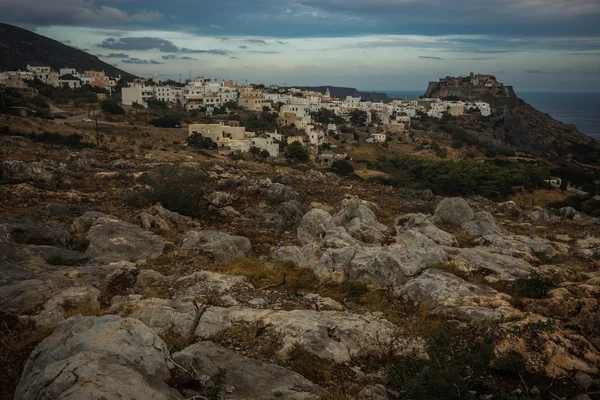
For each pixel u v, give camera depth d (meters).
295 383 6.17
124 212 18.50
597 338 7.91
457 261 12.31
